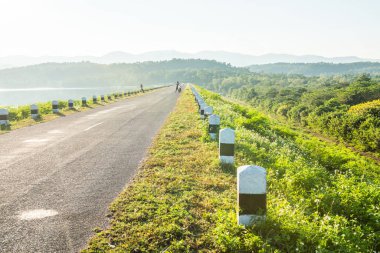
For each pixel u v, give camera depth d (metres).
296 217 5.46
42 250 4.51
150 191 6.70
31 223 5.34
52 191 6.81
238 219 5.14
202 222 5.41
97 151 10.49
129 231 5.05
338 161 14.32
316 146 17.47
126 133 13.94
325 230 5.10
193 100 31.17
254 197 5.12
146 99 39.91
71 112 23.62
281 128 22.61
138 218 5.48
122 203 6.09
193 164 8.74
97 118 19.66
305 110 62.28
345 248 4.64
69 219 5.48
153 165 8.70
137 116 20.48
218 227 4.91
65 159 9.48
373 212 6.27
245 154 9.89
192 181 7.41
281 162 9.12
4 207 5.99
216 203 6.16
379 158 30.69
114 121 18.09
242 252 4.61
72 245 4.65
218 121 11.79
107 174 7.96
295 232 4.96
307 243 4.80
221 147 8.61
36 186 7.13
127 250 4.54
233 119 19.27
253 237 4.66
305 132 49.84
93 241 4.73
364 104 51.97
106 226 5.23
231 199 6.37
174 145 11.04
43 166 8.73
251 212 5.14
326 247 4.74
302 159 11.05
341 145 36.78
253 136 13.26
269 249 4.55
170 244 4.76
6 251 4.47
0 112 16.58
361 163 15.38
